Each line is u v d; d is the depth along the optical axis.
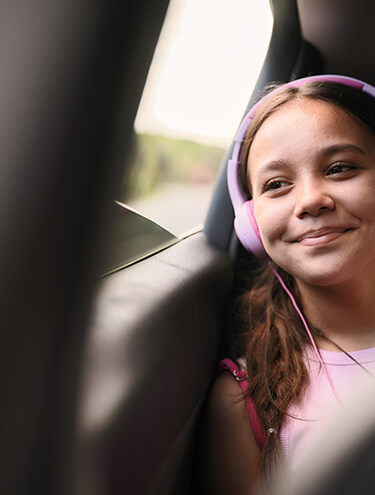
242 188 0.81
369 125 0.72
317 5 0.88
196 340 0.68
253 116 0.78
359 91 0.75
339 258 0.68
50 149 0.27
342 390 0.71
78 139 0.27
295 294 0.83
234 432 0.71
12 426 0.27
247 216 0.77
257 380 0.75
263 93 0.92
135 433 0.48
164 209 0.95
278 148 0.71
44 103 0.27
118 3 0.27
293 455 0.67
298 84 0.77
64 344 0.27
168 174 0.98
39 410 0.27
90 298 0.29
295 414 0.70
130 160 0.30
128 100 0.28
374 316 0.75
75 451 0.31
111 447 0.42
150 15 0.28
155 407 0.53
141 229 0.78
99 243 0.28
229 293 0.88
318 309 0.77
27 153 0.27
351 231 0.68
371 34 0.91
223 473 0.70
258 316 0.86
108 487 0.40
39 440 0.28
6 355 0.26
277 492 0.34
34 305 0.26
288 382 0.74
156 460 0.52
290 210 0.70
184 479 0.67
